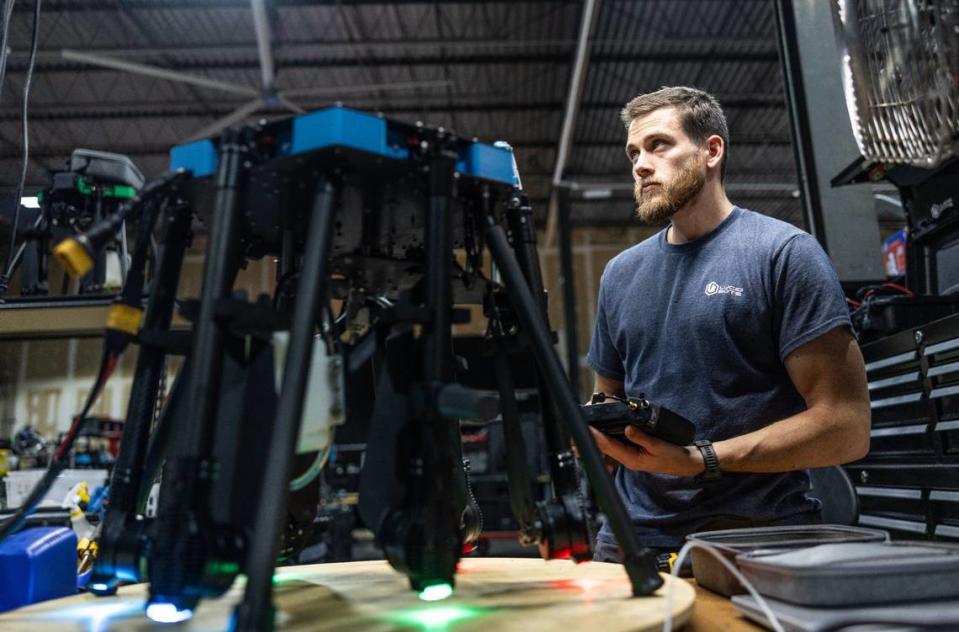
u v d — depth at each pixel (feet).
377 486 1.63
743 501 3.54
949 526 4.00
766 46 22.29
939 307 4.73
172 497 1.46
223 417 1.53
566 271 21.52
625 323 4.16
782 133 28.07
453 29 21.97
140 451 1.83
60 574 2.18
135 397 1.83
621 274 4.34
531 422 5.44
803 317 3.41
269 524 1.34
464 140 1.78
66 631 1.55
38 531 2.22
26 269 5.24
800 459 3.21
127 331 1.70
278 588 2.03
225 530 1.47
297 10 20.83
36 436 7.74
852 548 1.77
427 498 1.57
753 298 3.61
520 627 1.45
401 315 1.60
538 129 28.04
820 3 7.29
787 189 30.32
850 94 2.47
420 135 1.69
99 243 1.56
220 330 1.51
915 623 1.47
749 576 1.85
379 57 23.16
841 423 3.24
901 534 4.45
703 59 23.12
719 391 3.66
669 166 3.87
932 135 2.15
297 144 1.57
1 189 5.36
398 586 2.04
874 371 4.75
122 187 5.62
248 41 22.07
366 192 1.72
